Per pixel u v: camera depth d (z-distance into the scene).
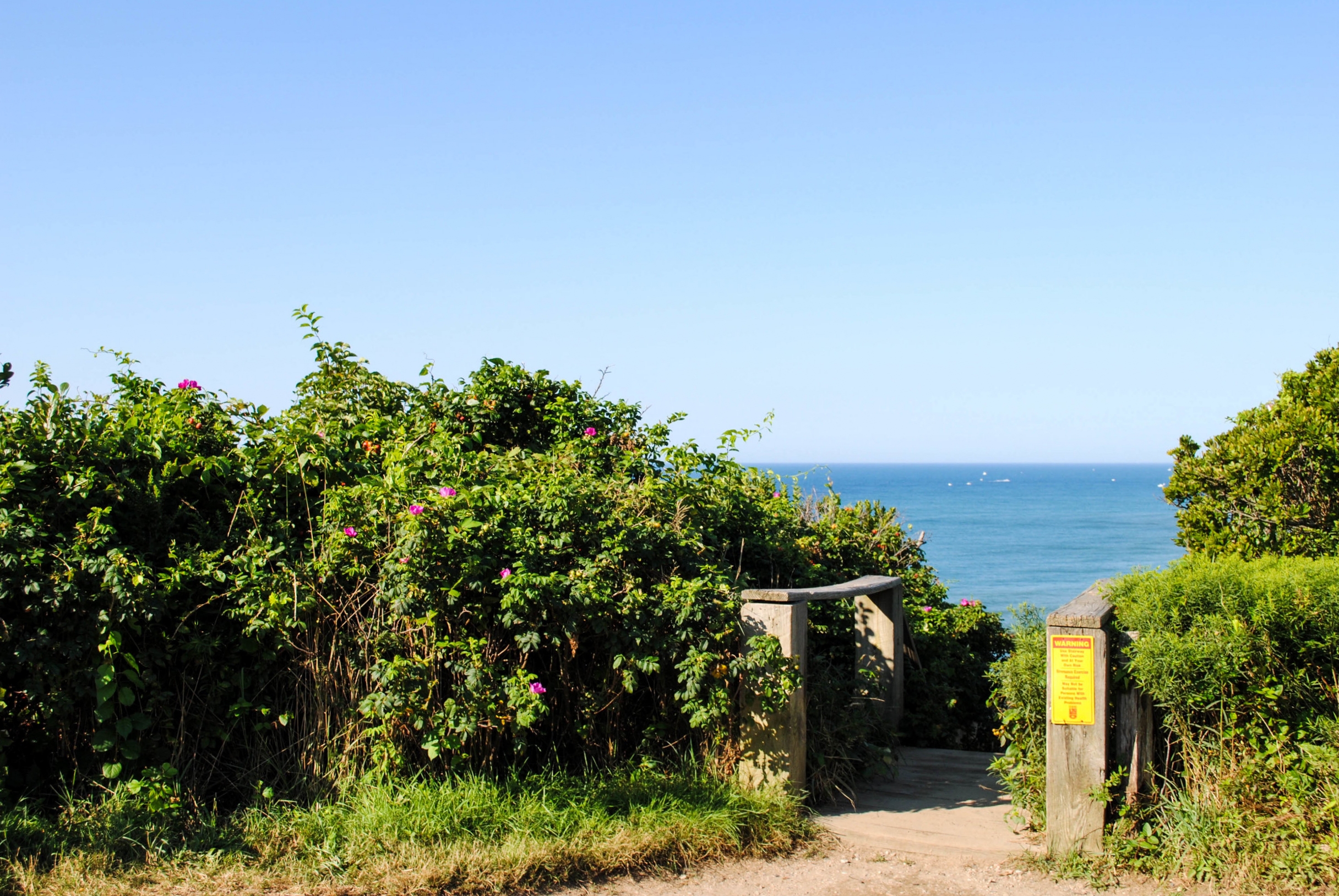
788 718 5.34
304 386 7.52
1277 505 6.81
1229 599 4.65
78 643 4.63
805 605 5.62
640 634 5.25
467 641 5.07
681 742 5.61
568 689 5.50
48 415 4.96
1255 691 4.54
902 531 9.95
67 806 4.65
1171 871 4.38
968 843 4.91
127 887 4.02
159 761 4.87
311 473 5.54
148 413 5.46
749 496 7.73
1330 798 4.29
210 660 4.96
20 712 4.75
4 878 4.02
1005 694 5.39
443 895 4.17
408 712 4.92
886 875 4.63
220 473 5.30
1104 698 4.66
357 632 5.11
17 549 4.54
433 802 4.73
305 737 5.07
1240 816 4.42
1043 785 5.02
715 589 5.50
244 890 4.11
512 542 5.25
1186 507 7.51
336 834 4.54
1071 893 4.38
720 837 4.79
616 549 5.39
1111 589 5.27
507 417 7.70
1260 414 7.28
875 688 6.89
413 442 5.91
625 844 4.62
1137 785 4.69
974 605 9.33
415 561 4.93
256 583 4.94
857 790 6.00
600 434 7.52
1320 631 4.53
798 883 4.54
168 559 5.03
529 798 4.93
